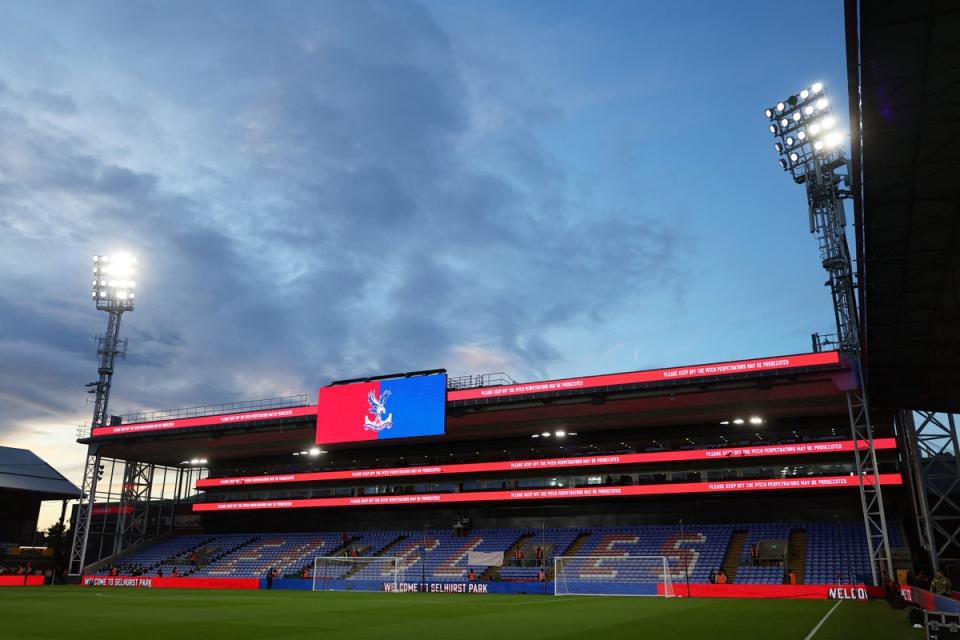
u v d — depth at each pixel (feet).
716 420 203.51
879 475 165.17
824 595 142.10
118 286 260.21
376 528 244.63
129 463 266.57
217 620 87.92
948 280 84.07
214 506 248.93
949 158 61.31
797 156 177.37
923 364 113.91
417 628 77.66
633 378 181.27
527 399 193.67
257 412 227.20
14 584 227.40
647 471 202.08
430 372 210.18
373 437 211.82
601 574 182.70
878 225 72.43
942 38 48.98
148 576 231.09
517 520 225.76
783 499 194.18
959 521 164.86
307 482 242.37
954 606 71.36
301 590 193.77
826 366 159.02
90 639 65.41
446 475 223.71
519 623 83.97
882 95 54.39
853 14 47.09
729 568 173.17
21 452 288.10
